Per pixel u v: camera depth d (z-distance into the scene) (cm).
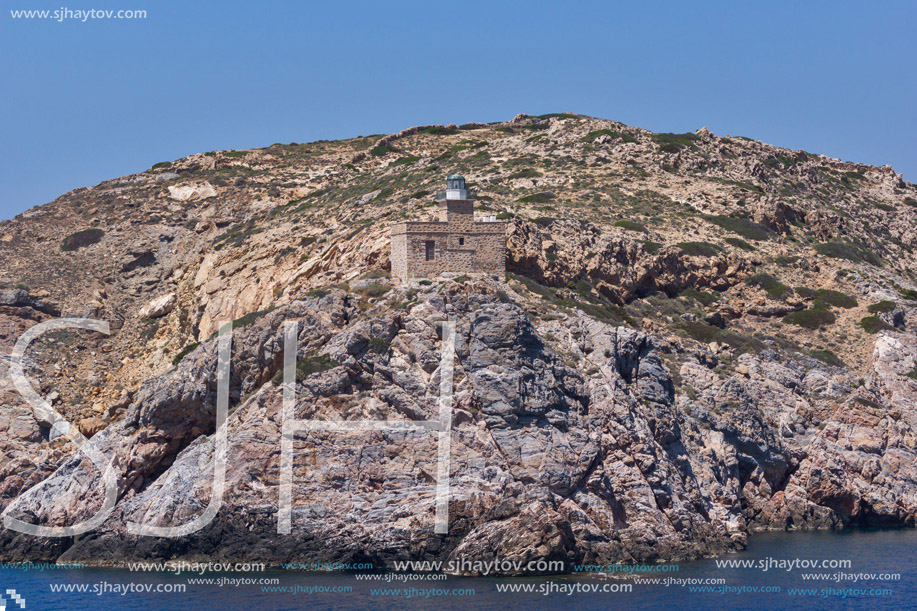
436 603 9769
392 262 13788
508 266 14562
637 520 11631
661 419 12644
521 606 9681
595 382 12312
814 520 13712
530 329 12112
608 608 9688
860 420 14288
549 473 11306
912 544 12675
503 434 11500
